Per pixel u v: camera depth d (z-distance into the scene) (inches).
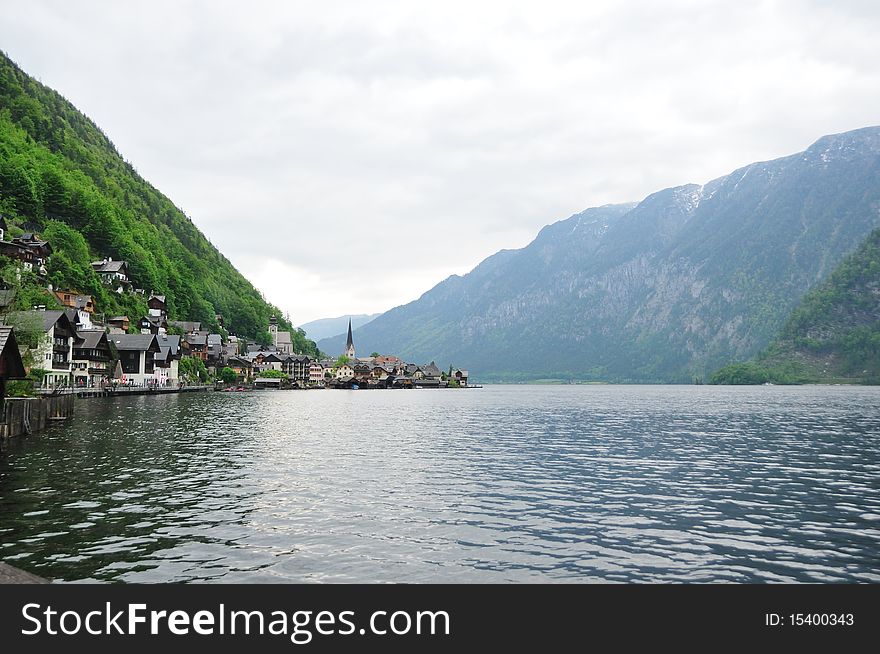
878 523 1062.4
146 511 1077.1
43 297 5162.4
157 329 7805.1
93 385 5182.1
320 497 1224.2
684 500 1242.0
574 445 2214.6
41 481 1331.2
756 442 2316.7
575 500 1234.0
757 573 819.4
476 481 1439.5
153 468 1528.1
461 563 838.5
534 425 3171.8
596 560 858.8
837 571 826.2
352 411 4453.7
